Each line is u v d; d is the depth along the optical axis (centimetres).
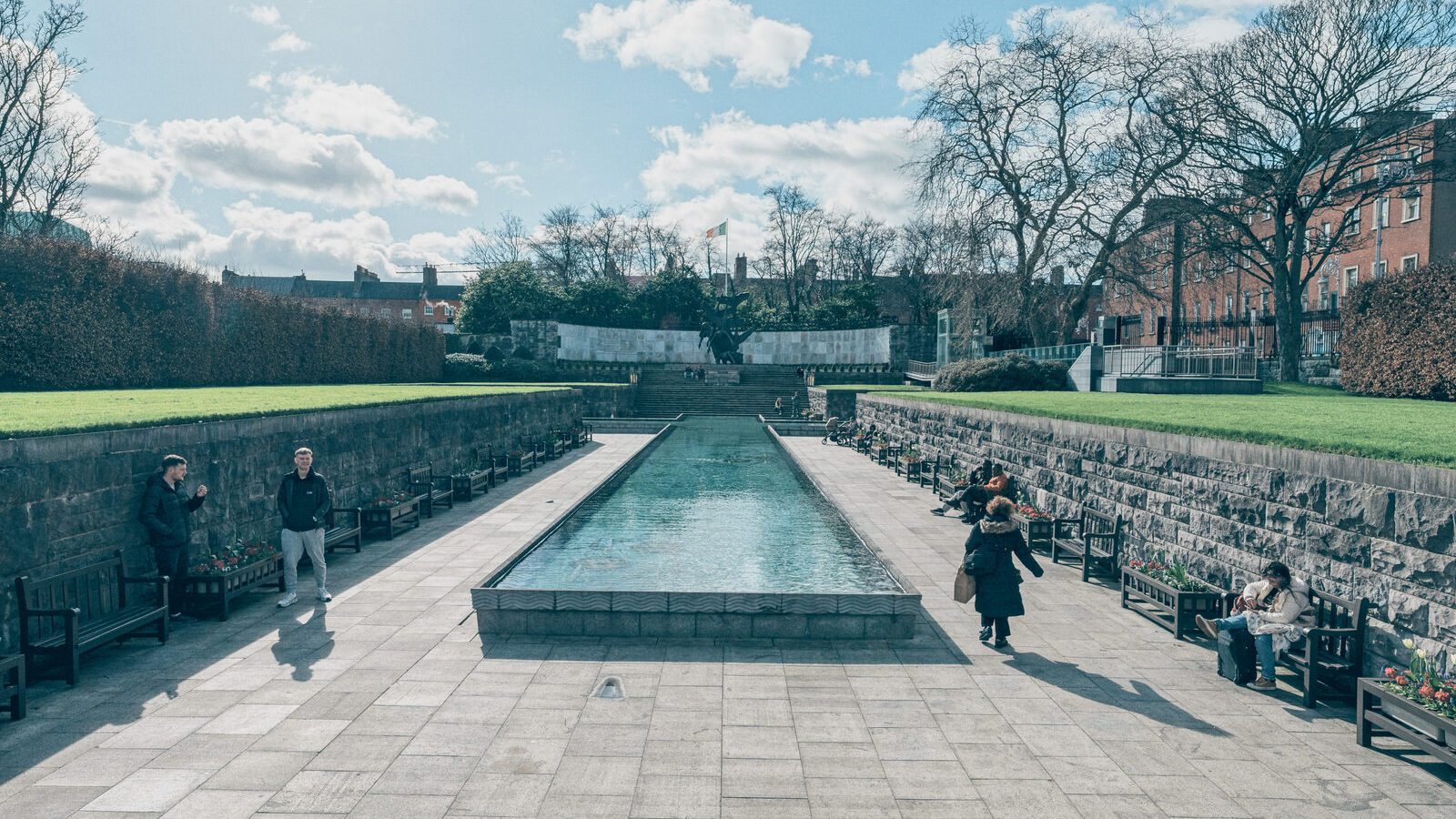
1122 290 3447
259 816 444
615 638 772
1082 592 967
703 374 5350
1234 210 2886
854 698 628
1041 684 660
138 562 810
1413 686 533
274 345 2842
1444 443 710
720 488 1744
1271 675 641
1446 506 545
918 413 2219
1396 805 466
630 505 1495
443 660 706
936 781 494
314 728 562
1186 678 676
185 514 830
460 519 1420
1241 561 795
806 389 4878
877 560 984
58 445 710
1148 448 989
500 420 2172
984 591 755
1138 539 1012
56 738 544
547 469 2198
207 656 712
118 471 785
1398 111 2486
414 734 553
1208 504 856
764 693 638
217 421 955
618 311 6253
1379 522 609
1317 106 2591
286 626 802
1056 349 3144
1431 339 1816
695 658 718
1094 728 575
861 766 512
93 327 1892
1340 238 2933
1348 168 2627
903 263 6581
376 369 3853
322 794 470
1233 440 830
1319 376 2630
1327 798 475
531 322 5525
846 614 772
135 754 520
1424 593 563
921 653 736
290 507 872
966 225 3519
